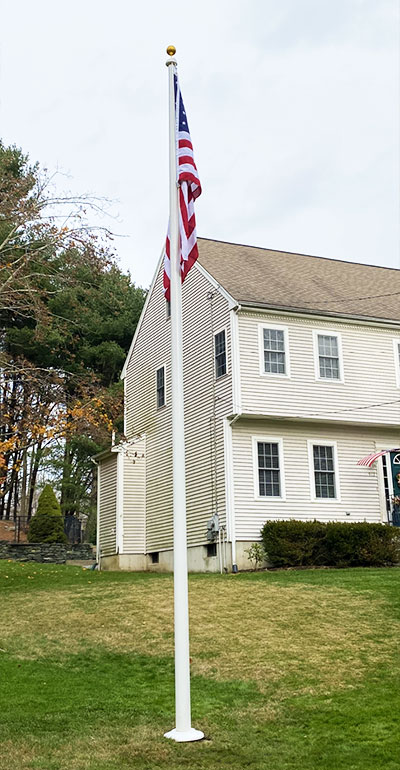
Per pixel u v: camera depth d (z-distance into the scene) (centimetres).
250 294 2130
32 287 1878
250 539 1978
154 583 1628
